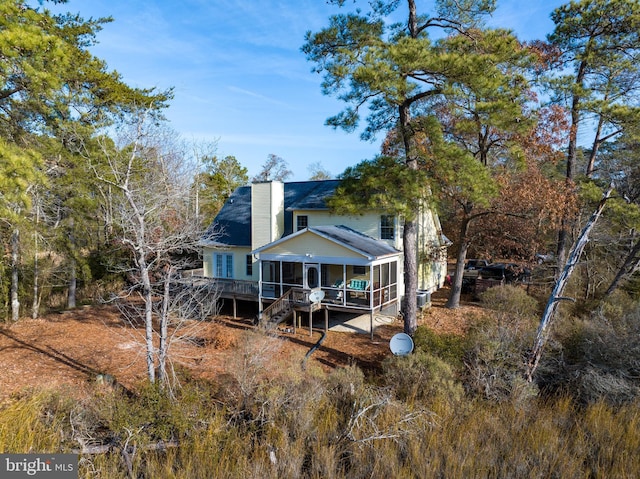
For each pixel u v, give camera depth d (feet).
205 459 24.58
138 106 49.96
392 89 39.81
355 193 47.24
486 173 41.96
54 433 25.17
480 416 30.91
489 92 39.60
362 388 32.71
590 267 63.21
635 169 62.34
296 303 57.52
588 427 29.96
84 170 46.01
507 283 73.87
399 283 66.23
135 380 39.17
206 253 77.36
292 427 28.09
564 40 58.13
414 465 25.05
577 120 58.80
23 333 54.03
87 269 66.03
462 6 47.57
